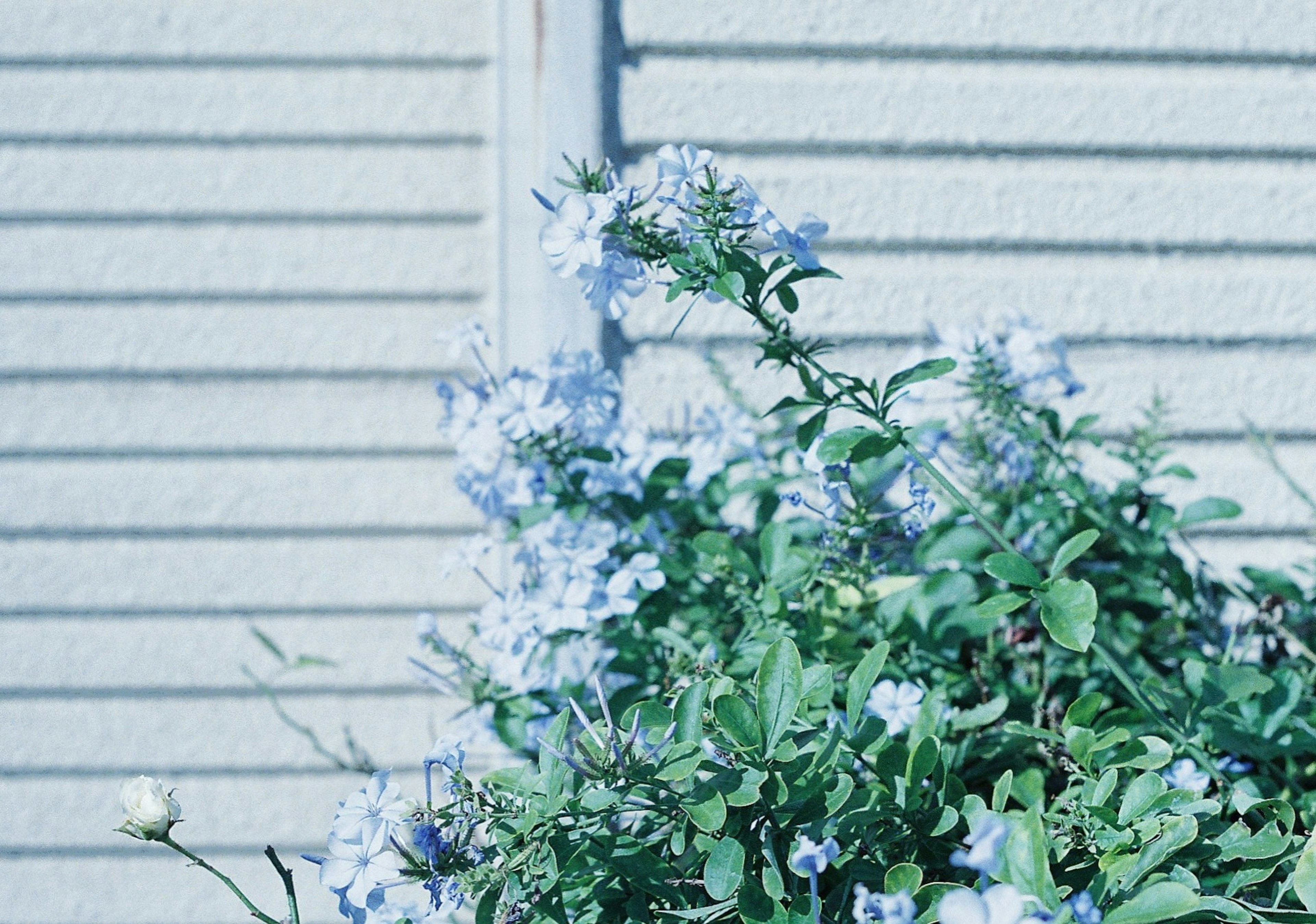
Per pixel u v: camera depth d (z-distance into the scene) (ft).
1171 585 6.01
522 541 5.92
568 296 7.49
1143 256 7.82
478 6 7.59
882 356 7.83
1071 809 3.88
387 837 3.54
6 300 7.95
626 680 5.93
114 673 8.24
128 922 8.35
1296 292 7.83
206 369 8.00
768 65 7.56
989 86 7.60
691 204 4.16
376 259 7.89
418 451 8.07
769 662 3.68
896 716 4.78
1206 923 3.41
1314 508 6.83
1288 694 4.80
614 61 7.47
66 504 8.11
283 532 8.15
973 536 5.91
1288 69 7.66
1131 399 7.90
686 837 4.03
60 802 8.32
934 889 3.46
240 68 7.72
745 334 7.71
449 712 8.22
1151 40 7.55
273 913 8.32
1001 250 7.79
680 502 6.23
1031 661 5.51
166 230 7.89
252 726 8.27
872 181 7.65
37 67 7.71
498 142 7.41
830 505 4.77
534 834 3.59
